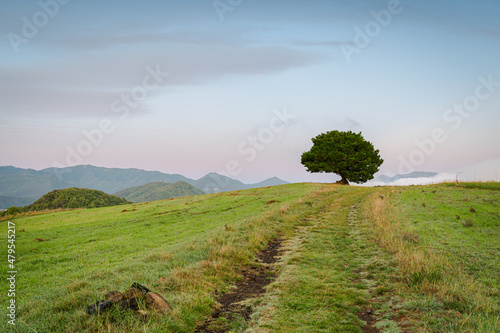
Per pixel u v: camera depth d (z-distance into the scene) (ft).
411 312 22.68
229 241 47.03
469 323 19.74
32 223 115.03
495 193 89.40
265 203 110.63
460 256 35.83
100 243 66.18
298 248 44.86
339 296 26.73
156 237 68.49
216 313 24.58
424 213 65.57
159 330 19.90
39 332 19.76
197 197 165.89
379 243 44.29
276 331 20.88
